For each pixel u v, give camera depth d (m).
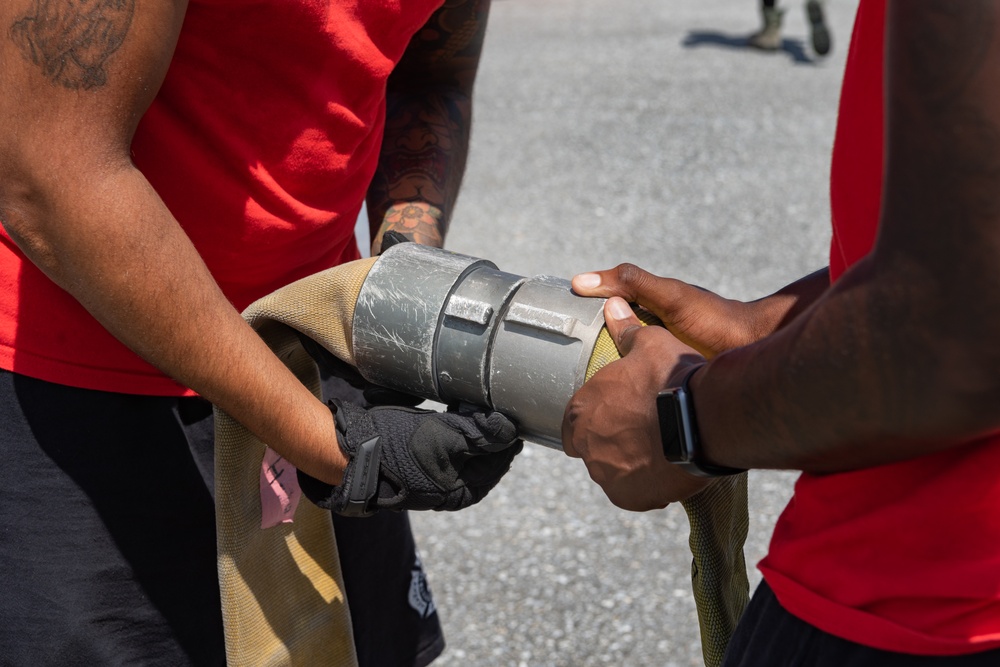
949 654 0.89
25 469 1.28
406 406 1.27
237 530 1.29
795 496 1.01
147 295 1.07
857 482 0.92
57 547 1.30
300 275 1.43
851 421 0.82
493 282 1.18
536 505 2.91
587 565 2.68
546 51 7.43
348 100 1.30
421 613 1.72
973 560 0.87
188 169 1.22
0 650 1.32
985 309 0.73
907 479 0.90
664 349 1.03
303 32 1.20
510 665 2.38
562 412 1.12
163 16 1.03
